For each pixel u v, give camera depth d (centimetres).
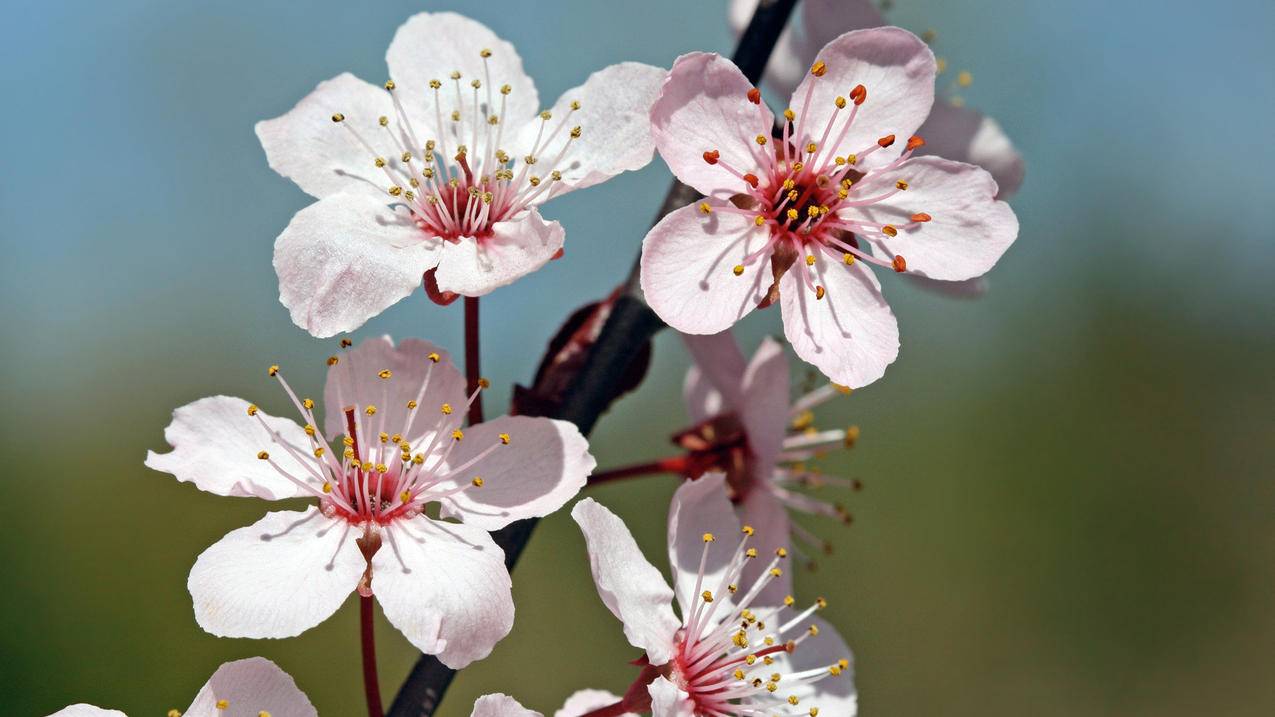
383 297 23
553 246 23
